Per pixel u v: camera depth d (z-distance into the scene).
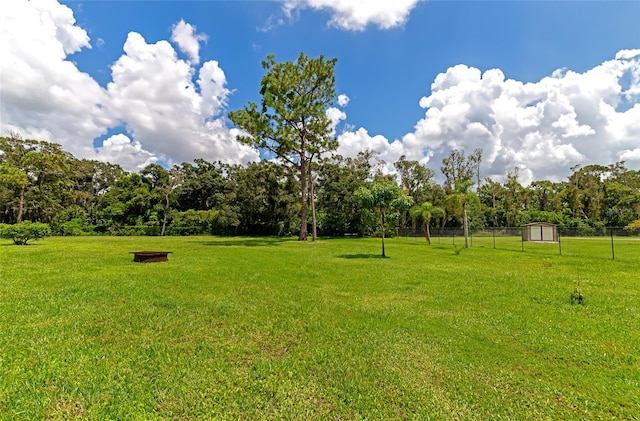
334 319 5.17
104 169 57.53
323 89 26.58
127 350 3.79
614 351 3.99
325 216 38.94
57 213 39.91
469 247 21.81
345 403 2.80
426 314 5.53
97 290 6.77
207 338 4.26
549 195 55.72
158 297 6.34
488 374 3.36
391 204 14.85
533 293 7.24
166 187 43.72
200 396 2.85
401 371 3.38
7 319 4.79
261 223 40.62
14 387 2.90
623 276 9.77
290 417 2.58
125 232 40.19
